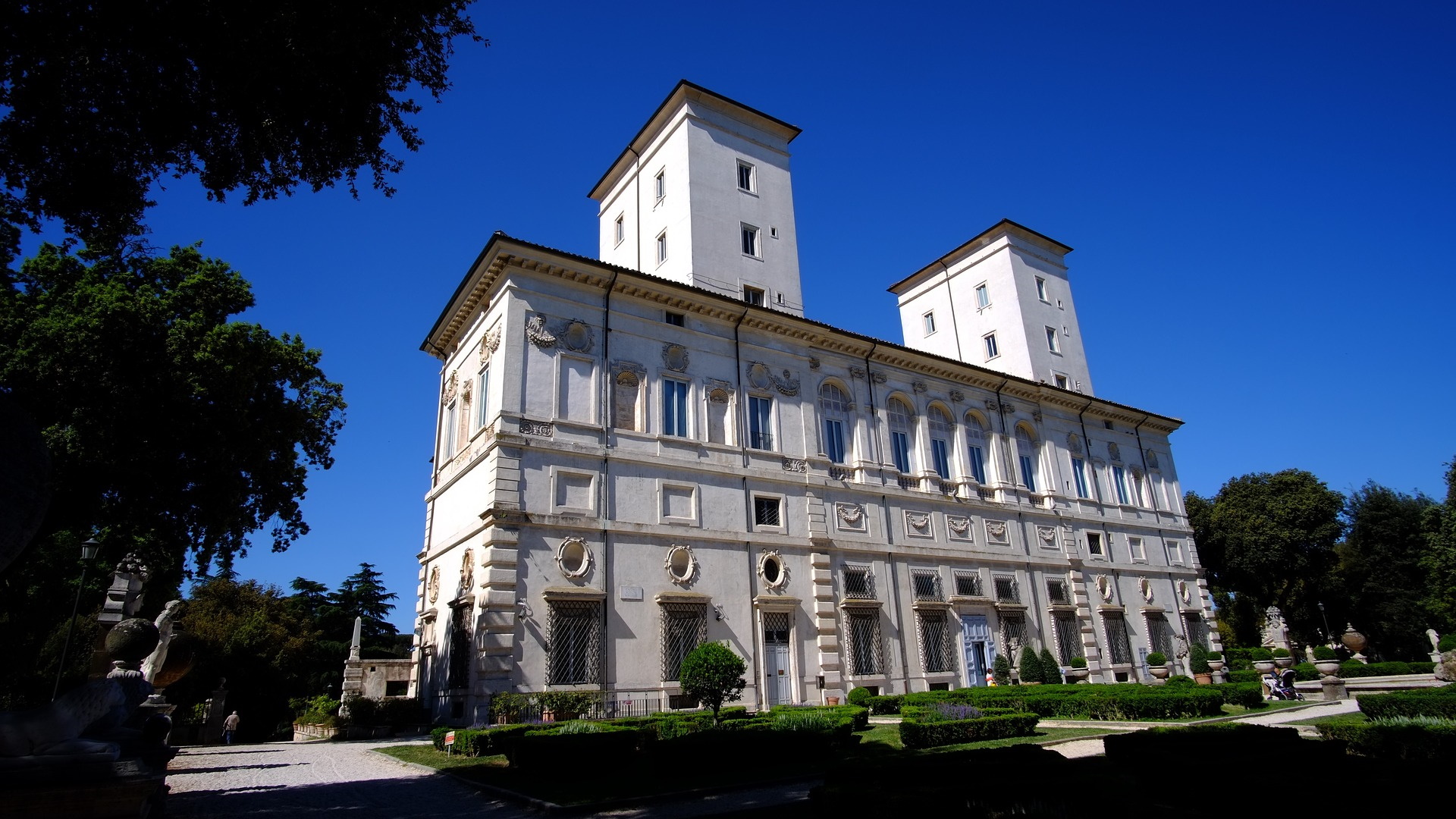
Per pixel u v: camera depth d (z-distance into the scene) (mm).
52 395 20562
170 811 12664
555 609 24250
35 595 36281
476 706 22406
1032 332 45781
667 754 14891
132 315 21234
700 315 30938
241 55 11188
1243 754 12188
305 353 28281
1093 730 20500
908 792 9172
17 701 37219
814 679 29062
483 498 25547
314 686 57438
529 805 12688
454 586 27094
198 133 12352
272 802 13477
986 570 36062
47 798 7945
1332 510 56062
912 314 52375
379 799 13641
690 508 28234
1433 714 16891
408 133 13539
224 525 24734
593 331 28125
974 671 33781
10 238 14953
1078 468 43250
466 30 12859
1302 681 35875
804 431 32312
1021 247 48031
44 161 12031
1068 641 37781
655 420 28547
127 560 25828
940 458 37219
